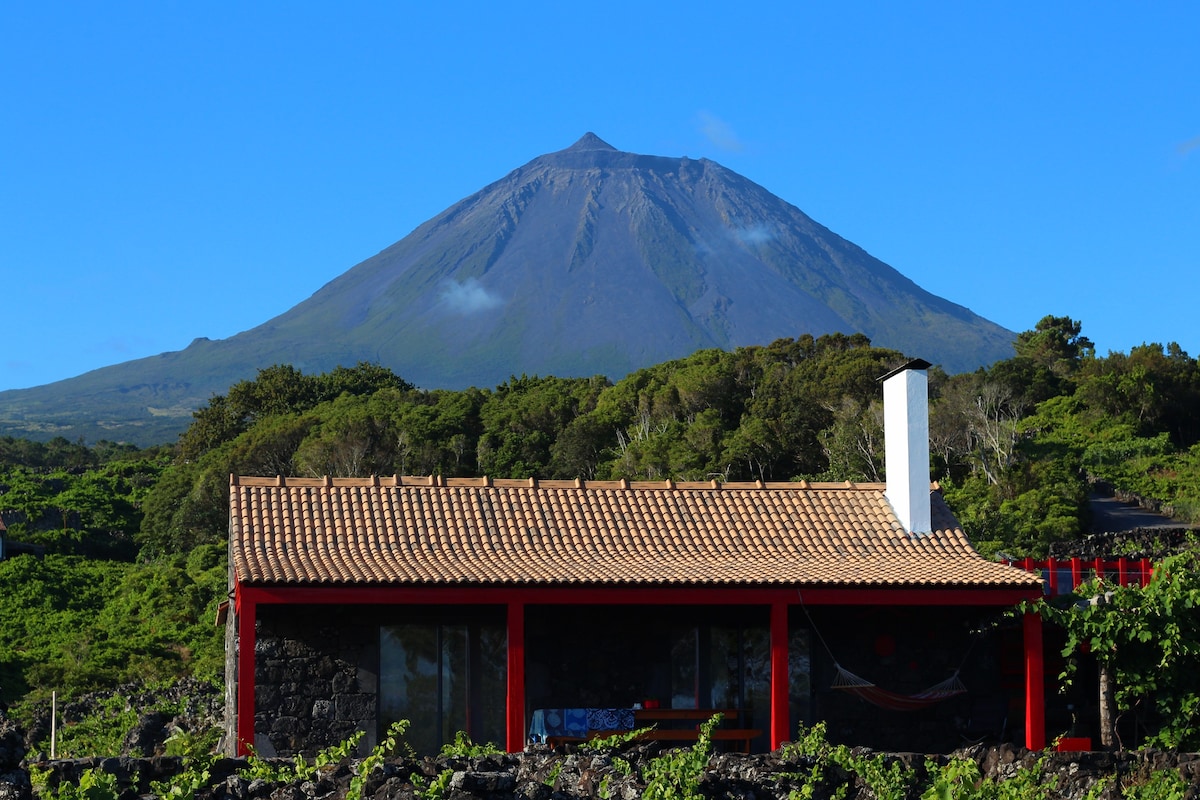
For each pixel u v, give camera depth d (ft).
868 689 79.56
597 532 83.35
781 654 76.18
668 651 79.66
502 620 78.43
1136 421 243.81
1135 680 69.36
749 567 78.74
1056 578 85.05
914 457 87.61
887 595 77.30
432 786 41.34
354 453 231.30
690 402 246.27
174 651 157.38
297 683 75.51
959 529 87.51
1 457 370.73
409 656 77.10
